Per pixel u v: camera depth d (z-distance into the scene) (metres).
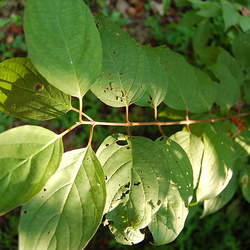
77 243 0.19
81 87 0.20
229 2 0.36
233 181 0.36
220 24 0.61
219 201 0.35
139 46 0.23
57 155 0.19
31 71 0.21
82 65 0.20
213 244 0.62
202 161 0.27
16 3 0.69
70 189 0.20
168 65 0.30
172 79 0.30
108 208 0.21
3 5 0.69
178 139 0.28
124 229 0.22
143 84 0.23
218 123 0.33
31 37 0.18
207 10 0.38
